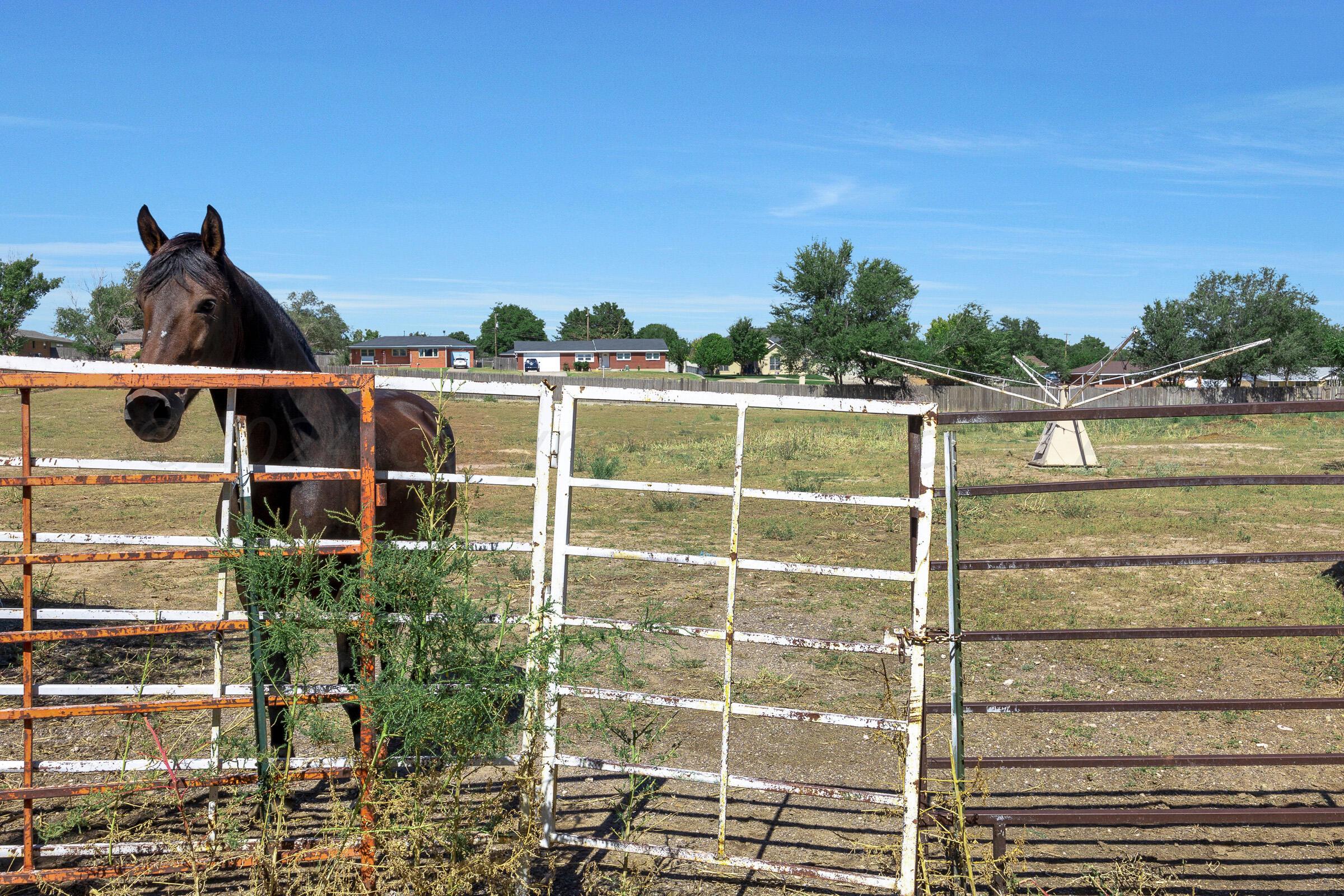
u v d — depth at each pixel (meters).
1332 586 8.10
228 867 2.96
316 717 2.95
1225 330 48.72
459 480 3.13
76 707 2.90
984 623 7.02
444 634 2.89
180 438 22.31
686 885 3.30
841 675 5.89
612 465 17.70
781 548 10.42
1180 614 7.30
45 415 27.16
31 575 2.88
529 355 101.69
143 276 3.27
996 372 59.28
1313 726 4.95
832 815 3.92
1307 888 3.28
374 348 94.88
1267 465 17.95
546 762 3.21
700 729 4.94
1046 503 13.18
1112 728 4.94
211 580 8.22
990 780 4.24
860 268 64.44
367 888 2.93
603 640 3.13
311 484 3.61
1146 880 3.27
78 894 3.11
